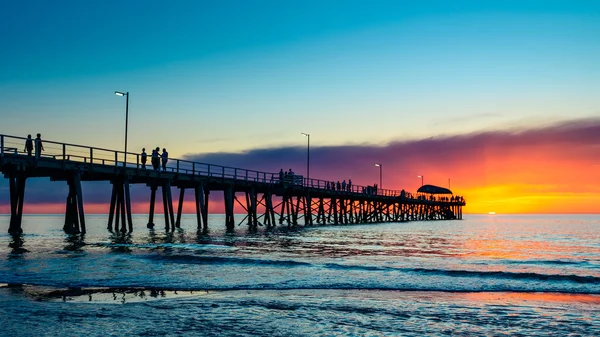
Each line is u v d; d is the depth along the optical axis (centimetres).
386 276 1591
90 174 3053
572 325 1012
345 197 6181
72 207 3150
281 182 4822
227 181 4050
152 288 1371
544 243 3544
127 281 1458
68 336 895
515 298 1278
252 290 1362
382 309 1138
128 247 2312
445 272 1662
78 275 1534
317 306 1163
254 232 3969
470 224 8856
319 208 6350
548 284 1465
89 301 1202
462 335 936
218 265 1784
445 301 1234
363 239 3462
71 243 2473
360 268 1758
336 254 2291
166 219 3559
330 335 920
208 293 1315
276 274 1611
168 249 2267
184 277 1533
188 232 3691
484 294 1331
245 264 1817
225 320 1023
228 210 4084
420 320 1038
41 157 2592
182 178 3562
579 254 2611
